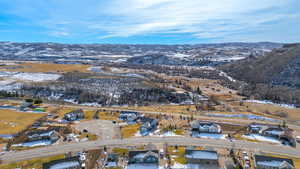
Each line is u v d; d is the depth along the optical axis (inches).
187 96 4660.4
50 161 2028.8
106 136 2746.1
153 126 3009.4
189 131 2888.8
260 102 4372.5
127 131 2901.1
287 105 4153.5
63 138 2694.4
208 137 2709.2
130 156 2110.0
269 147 2445.9
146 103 4293.8
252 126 2955.2
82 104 4232.3
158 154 2094.0
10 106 3964.1
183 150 2359.7
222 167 2025.1
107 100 4424.2
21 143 2564.0
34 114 3563.0
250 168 1998.0
